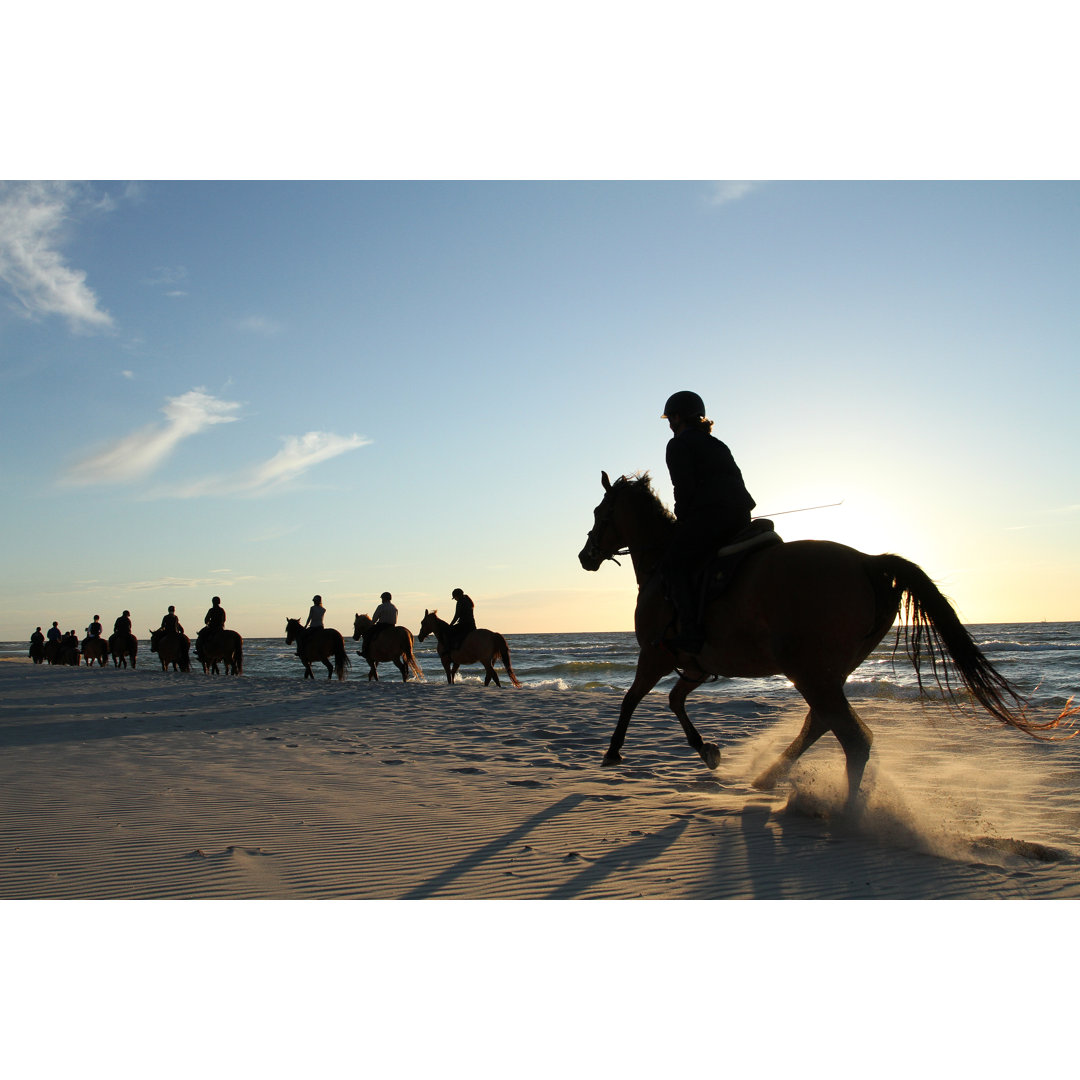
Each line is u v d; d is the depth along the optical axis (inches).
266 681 868.0
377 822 219.0
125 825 213.5
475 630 811.4
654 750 361.1
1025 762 329.4
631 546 292.5
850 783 212.8
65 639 1594.5
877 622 217.3
